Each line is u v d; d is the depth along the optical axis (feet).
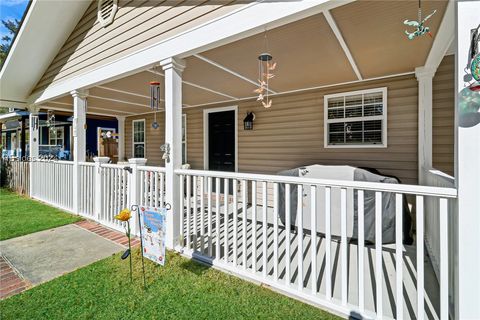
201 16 9.50
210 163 21.54
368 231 10.68
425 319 6.25
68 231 13.10
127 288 7.85
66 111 26.89
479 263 5.10
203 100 19.60
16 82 19.42
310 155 16.01
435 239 8.37
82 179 15.78
